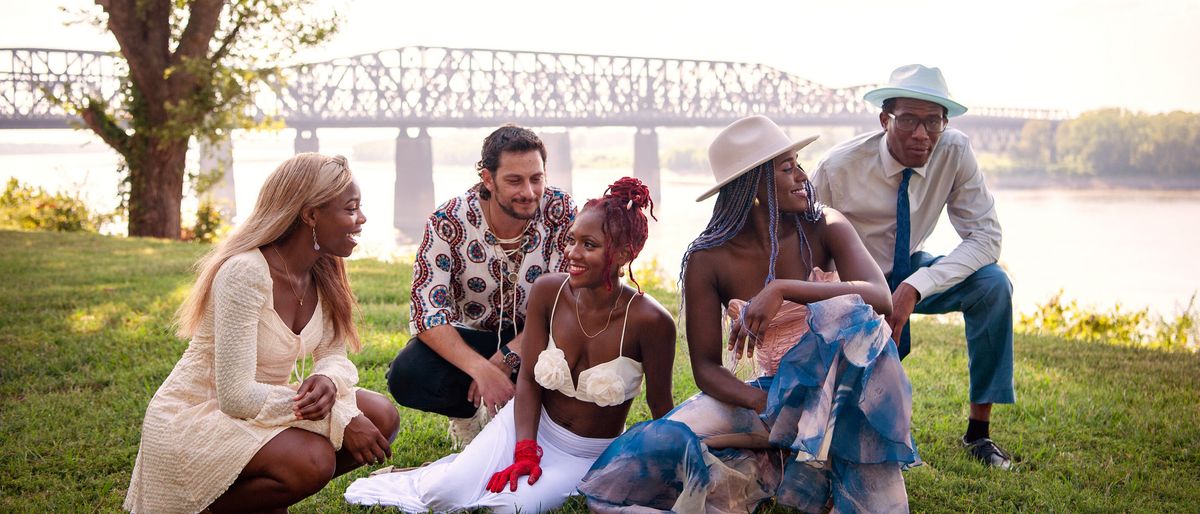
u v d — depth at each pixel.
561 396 3.33
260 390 2.73
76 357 5.51
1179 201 103.00
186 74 18.47
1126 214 88.50
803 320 3.13
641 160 118.69
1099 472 3.71
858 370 2.83
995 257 3.96
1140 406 4.69
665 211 93.31
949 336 6.80
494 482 3.17
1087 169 125.50
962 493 3.49
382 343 5.79
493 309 3.79
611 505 3.01
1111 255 57.81
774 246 3.11
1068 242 65.38
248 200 73.75
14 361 5.46
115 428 4.15
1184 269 50.25
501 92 110.25
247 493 2.77
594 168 180.88
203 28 18.14
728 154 3.12
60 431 4.11
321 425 2.81
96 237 14.61
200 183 20.00
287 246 2.86
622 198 3.07
